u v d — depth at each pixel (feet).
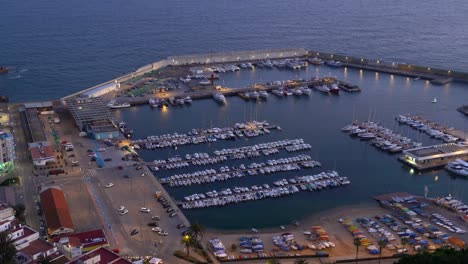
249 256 647.15
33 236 594.24
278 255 648.79
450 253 586.45
